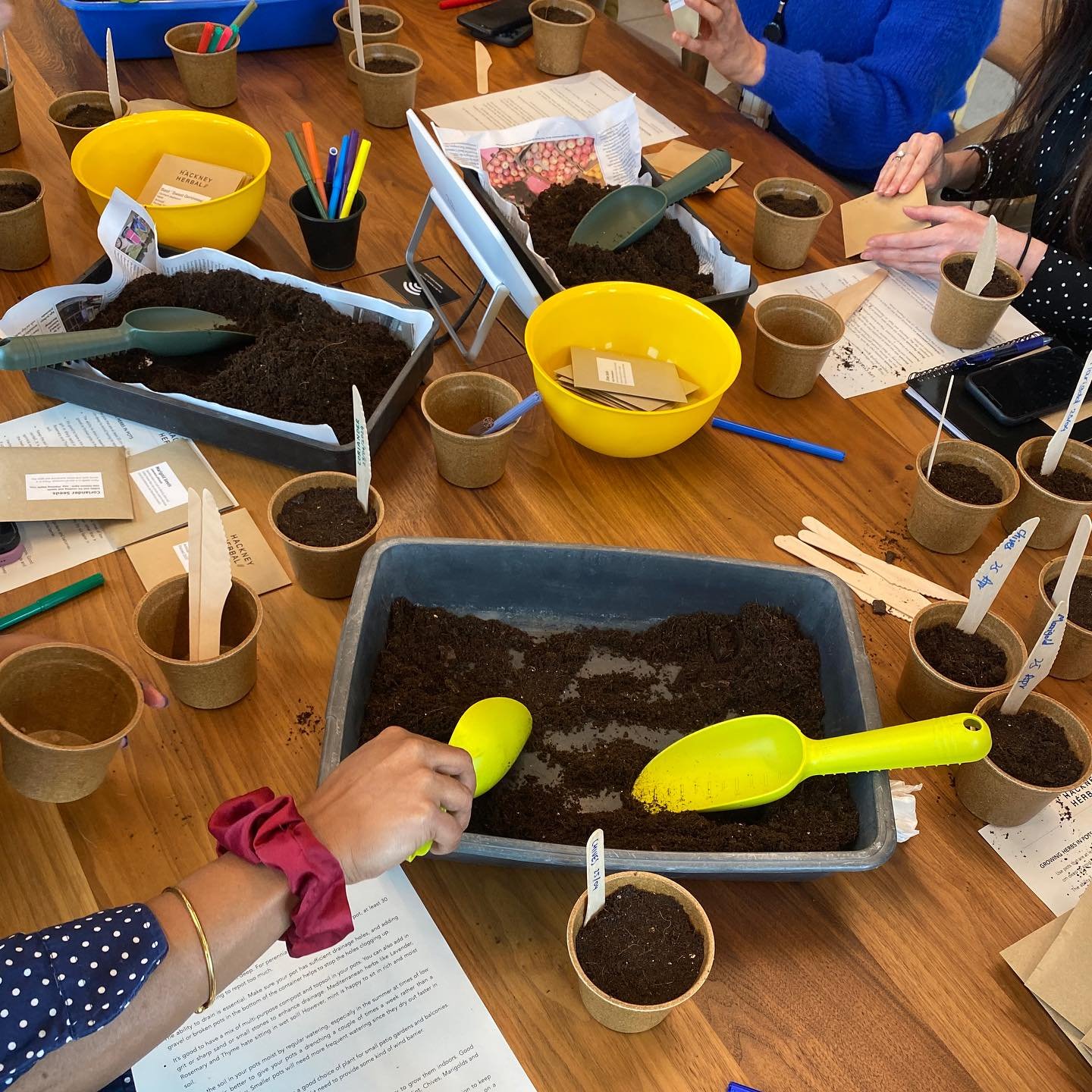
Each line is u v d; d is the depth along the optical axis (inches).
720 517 45.6
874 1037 29.9
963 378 52.2
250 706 36.9
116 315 49.1
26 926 30.6
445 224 61.1
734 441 49.5
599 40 77.8
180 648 36.8
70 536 41.4
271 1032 28.9
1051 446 43.5
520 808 34.4
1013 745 34.6
